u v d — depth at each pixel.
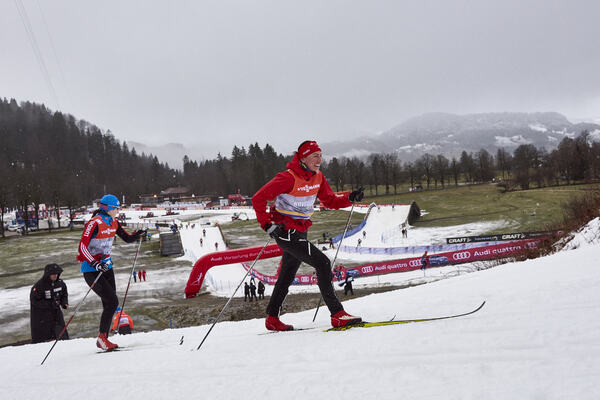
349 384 1.80
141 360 3.05
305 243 3.20
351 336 2.68
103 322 3.97
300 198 3.22
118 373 2.75
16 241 67.94
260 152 170.25
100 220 4.11
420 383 1.68
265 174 139.00
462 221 58.72
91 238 4.07
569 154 99.25
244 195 141.00
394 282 26.95
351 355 2.25
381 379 1.80
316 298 24.94
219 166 181.00
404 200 94.75
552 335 2.03
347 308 4.36
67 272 41.78
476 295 3.58
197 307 26.25
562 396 1.36
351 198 3.45
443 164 129.12
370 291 25.62
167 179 196.62
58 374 3.02
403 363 1.97
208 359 2.71
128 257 48.88
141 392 2.19
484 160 131.50
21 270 44.62
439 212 71.50
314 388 1.82
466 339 2.19
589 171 94.69
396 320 3.10
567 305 2.64
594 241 9.72
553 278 3.88
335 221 70.00
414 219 65.06
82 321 24.02
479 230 50.16
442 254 28.45
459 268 26.72
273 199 3.14
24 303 30.20
